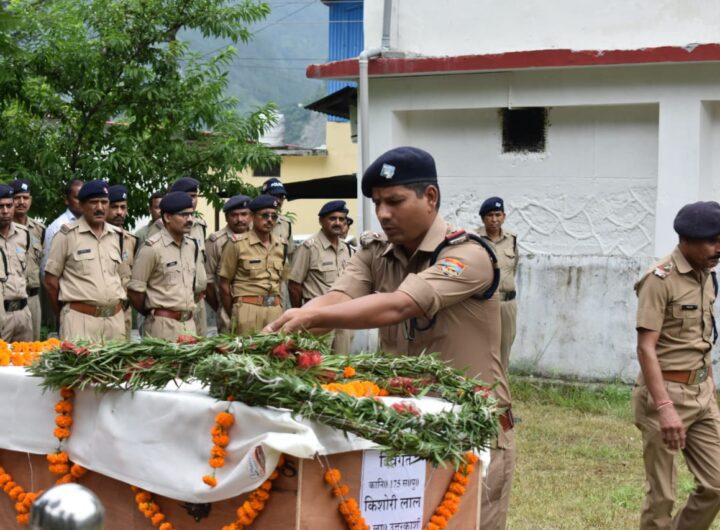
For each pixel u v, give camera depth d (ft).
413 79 36.81
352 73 36.47
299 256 34.24
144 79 42.22
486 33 36.14
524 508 22.08
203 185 44.34
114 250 29.19
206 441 11.19
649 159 34.58
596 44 34.73
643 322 16.98
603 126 35.17
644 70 33.73
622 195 35.01
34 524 5.55
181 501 11.71
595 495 23.15
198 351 11.82
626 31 34.32
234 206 33.40
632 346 34.17
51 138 42.88
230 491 10.89
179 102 43.57
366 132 33.76
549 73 35.01
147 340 12.41
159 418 11.72
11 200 29.86
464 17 36.40
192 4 43.88
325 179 50.34
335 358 12.30
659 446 17.21
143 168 42.22
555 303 35.19
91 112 42.86
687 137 33.40
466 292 12.75
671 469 17.31
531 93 35.37
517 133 36.47
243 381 10.80
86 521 5.53
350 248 35.19
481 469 12.72
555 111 35.81
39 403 13.12
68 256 28.43
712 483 17.13
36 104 42.16
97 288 28.45
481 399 11.87
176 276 29.91
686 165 33.42
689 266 17.04
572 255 35.24
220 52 46.09
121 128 44.57
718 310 32.83
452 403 12.05
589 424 30.37
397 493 11.52
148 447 11.80
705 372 17.26
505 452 15.44
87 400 12.69
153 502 11.94
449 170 37.50
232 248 32.81
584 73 34.55
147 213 43.96
